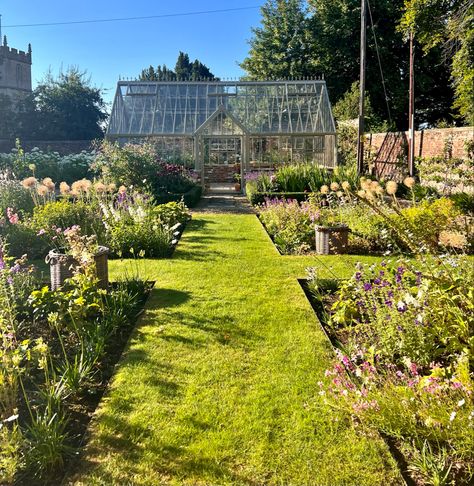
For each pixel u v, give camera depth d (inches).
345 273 244.7
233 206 589.3
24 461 97.2
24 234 302.8
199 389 126.9
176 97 840.9
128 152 564.7
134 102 836.0
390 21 1063.6
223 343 157.1
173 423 111.5
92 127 1269.7
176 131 802.8
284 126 799.1
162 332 166.7
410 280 165.5
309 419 112.2
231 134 784.3
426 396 104.8
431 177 599.2
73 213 318.3
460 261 159.2
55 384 126.0
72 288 201.2
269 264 269.7
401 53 1109.1
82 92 1243.8
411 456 100.0
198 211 535.2
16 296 187.0
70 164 679.1
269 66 1213.7
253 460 98.7
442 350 130.5
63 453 102.6
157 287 223.5
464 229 279.1
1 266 166.2
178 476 94.3
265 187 563.2
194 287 223.0
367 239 309.1
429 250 156.5
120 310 178.1
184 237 361.1
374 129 926.4
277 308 191.5
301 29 1206.3
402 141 725.9
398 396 107.2
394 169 740.7
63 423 115.1
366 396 108.3
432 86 1095.0
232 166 805.9
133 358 146.2
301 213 360.2
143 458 99.6
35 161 653.9
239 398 122.0
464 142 548.4
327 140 800.3
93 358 145.0
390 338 140.5
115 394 124.9
